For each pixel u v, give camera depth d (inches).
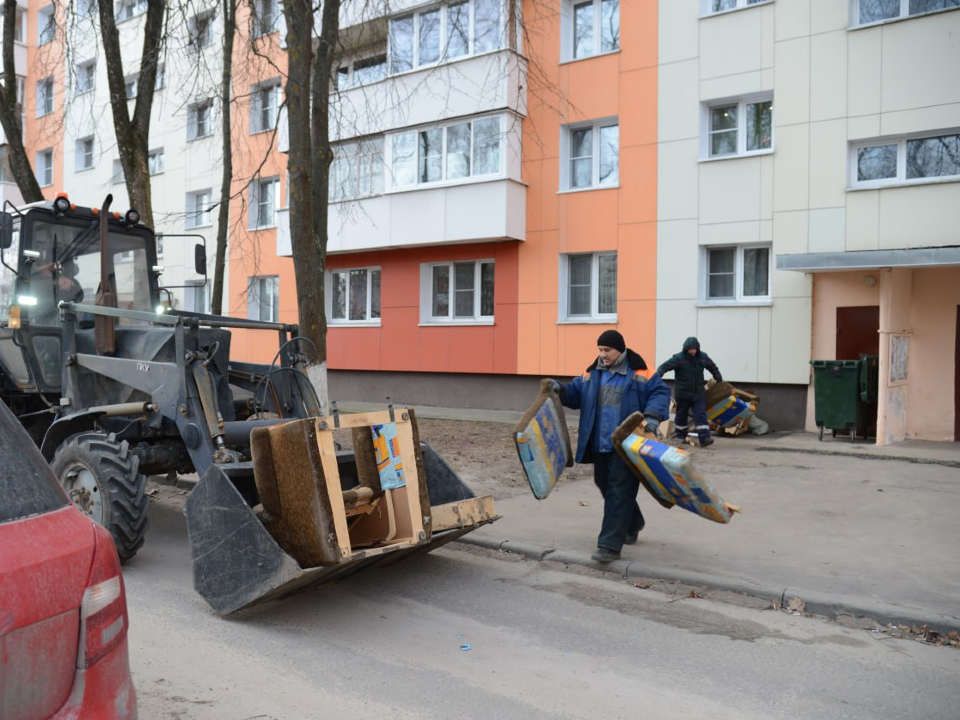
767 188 528.4
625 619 191.5
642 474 222.1
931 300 462.9
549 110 620.4
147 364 233.5
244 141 818.8
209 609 196.1
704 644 175.5
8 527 84.1
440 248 684.1
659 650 171.8
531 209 632.4
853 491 329.7
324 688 150.7
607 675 158.2
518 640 177.3
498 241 645.3
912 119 479.2
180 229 905.5
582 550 243.8
